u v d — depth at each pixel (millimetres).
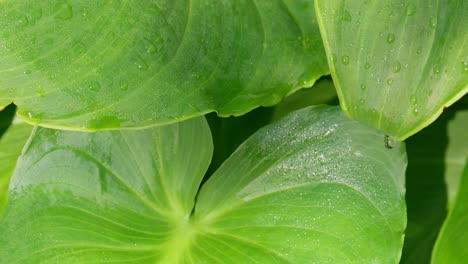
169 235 565
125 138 568
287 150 562
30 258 542
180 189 575
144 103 508
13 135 644
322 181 549
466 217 543
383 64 501
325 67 546
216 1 530
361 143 552
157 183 571
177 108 511
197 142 578
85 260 543
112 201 561
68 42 501
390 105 502
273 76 539
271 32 542
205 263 545
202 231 564
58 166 557
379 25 500
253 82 533
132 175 567
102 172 562
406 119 500
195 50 520
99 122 503
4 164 628
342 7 500
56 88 502
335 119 563
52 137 559
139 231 560
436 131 659
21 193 551
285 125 571
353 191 542
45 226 548
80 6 502
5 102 502
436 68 494
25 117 502
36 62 500
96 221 554
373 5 499
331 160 553
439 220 638
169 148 575
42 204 552
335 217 538
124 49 507
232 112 523
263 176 561
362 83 504
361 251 528
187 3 522
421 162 653
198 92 517
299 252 535
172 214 572
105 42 505
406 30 498
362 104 506
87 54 503
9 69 500
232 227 557
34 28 500
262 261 536
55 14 500
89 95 503
